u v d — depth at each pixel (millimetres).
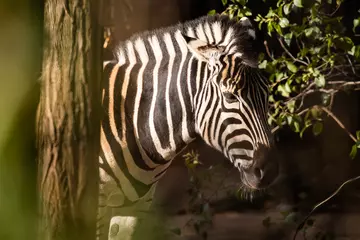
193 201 11945
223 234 15656
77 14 5637
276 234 15531
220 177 14258
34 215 5051
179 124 9727
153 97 9734
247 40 9641
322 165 20062
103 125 9594
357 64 12094
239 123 9297
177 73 9742
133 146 9672
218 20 9852
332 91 11500
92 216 5762
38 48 5160
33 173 5105
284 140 20672
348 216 16672
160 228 10227
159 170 9961
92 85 5707
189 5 21109
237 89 9289
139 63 9945
